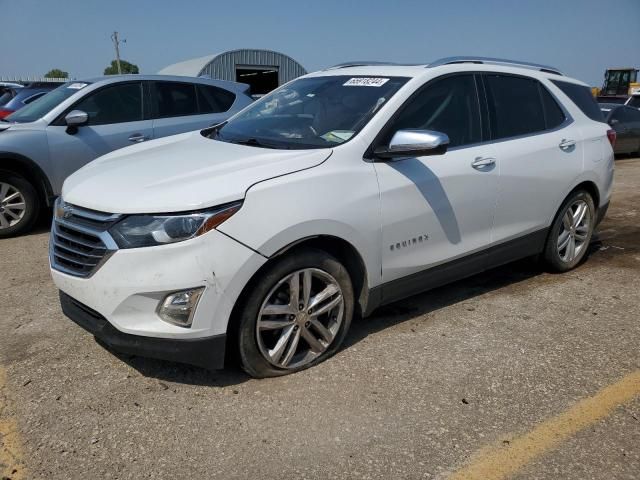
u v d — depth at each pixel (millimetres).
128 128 6766
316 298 3209
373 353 3475
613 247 5863
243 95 7902
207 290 2775
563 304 4293
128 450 2588
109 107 6719
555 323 3953
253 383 3123
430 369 3301
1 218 6090
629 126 13445
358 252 3295
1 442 2639
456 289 4594
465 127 3939
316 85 4176
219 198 2795
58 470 2459
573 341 3684
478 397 3027
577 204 4859
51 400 2963
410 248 3566
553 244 4711
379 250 3396
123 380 3148
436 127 3750
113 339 2875
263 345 3055
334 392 3047
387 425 2779
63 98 6617
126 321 2812
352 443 2645
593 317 4062
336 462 2521
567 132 4641
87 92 6582
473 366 3344
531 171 4238
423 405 2945
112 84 6773
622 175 11000
